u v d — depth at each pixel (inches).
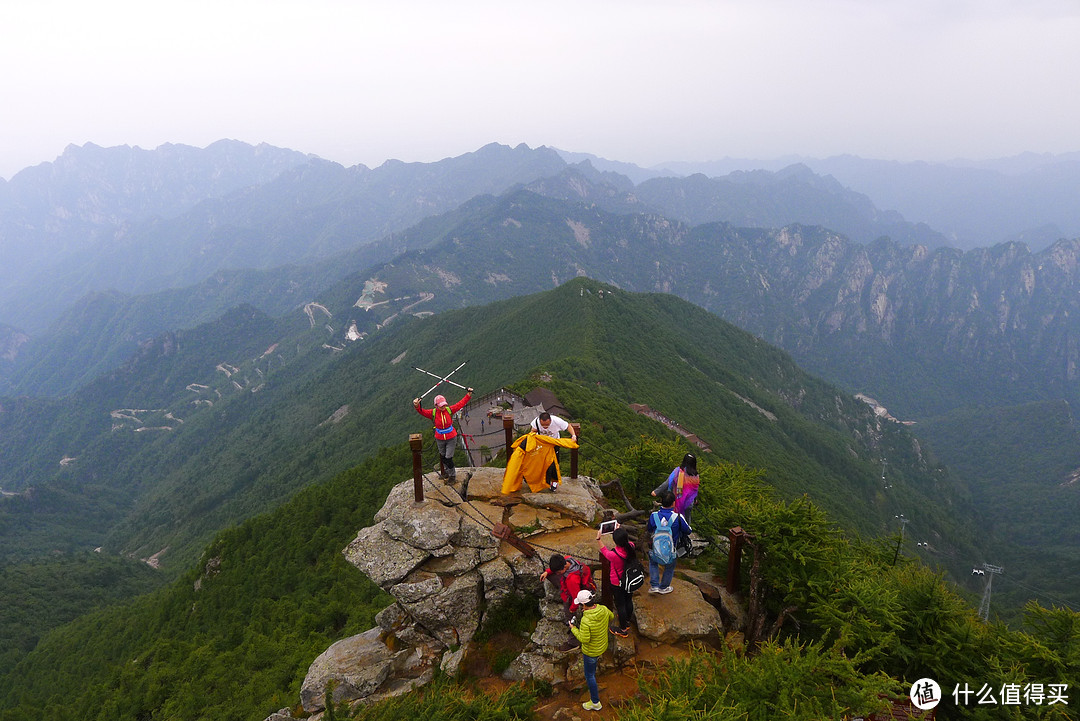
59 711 1781.5
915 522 6722.4
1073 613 414.3
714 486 609.0
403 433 5639.8
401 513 515.8
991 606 3272.6
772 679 327.0
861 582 420.8
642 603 447.8
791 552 429.7
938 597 419.2
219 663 1604.3
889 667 407.2
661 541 436.1
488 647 456.8
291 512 2957.7
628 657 415.2
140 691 1621.6
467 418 2751.0
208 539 5674.2
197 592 2699.3
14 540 7775.6
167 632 2429.9
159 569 5703.7
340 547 2420.0
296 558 2488.9
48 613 4183.1
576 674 415.2
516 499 546.3
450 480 556.7
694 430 4471.0
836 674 324.8
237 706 1250.0
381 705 414.3
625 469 681.0
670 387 5644.7
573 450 596.7
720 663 353.7
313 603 1900.8
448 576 481.1
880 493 6855.3
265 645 1589.6
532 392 3206.2
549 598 447.8
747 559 496.7
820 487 5378.9
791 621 441.7
